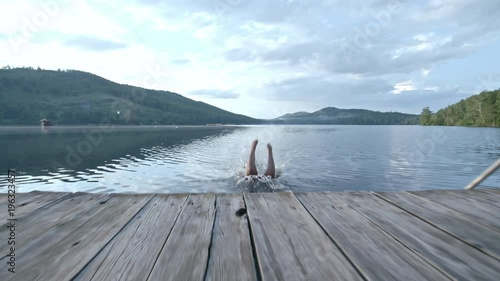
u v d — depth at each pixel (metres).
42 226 1.76
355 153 18.17
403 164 13.17
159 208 2.14
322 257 1.40
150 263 1.32
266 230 1.73
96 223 1.82
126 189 8.48
